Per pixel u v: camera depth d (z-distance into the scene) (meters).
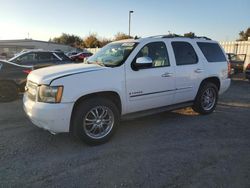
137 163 3.86
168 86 5.46
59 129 4.23
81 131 4.35
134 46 5.07
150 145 4.55
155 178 3.44
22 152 4.22
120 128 5.45
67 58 10.65
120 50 5.20
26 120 5.94
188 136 5.01
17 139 4.77
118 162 3.90
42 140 4.73
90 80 4.37
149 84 5.12
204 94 6.39
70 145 4.52
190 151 4.30
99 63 5.11
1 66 8.06
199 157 4.07
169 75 5.44
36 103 4.28
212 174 3.55
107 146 4.50
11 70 8.13
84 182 3.35
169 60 5.53
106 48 5.70
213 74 6.40
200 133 5.18
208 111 6.52
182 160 3.96
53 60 10.21
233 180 3.40
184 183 3.33
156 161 3.93
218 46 6.79
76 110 4.35
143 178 3.44
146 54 5.14
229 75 6.98
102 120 4.60
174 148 4.42
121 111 4.89
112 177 3.46
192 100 6.17
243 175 3.53
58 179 3.42
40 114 4.18
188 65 5.86
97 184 3.30
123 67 4.77
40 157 4.05
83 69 4.51
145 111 5.28
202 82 6.24
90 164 3.83
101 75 4.50
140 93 5.02
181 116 6.39
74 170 3.65
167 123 5.82
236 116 6.47
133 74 4.88
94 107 4.43
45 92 4.18
